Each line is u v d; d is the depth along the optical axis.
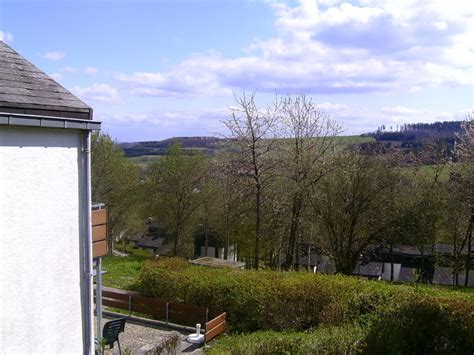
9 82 6.82
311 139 22.19
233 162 21.86
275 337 9.76
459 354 9.77
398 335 9.59
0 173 6.25
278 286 13.73
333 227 22.25
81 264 7.46
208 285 15.04
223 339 12.61
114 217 38.91
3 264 6.31
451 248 30.44
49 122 6.67
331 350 9.27
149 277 16.53
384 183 21.73
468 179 24.44
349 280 13.30
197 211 38.41
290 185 21.84
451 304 10.18
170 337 10.22
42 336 6.86
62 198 7.11
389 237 22.27
